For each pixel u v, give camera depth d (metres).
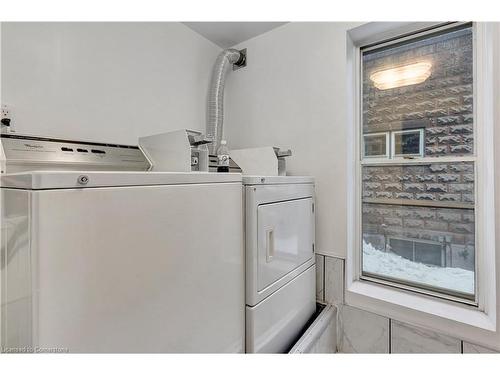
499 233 1.29
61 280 0.59
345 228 1.75
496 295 1.31
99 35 1.53
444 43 1.59
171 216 0.85
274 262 1.31
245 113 2.31
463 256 1.53
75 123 1.42
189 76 2.10
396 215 1.76
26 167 1.09
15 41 1.22
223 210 1.05
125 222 0.72
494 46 1.29
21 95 1.23
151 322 0.77
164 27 1.91
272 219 1.31
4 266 0.67
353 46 1.86
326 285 1.83
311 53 1.90
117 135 1.61
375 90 1.84
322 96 1.85
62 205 0.60
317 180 1.87
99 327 0.66
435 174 1.62
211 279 0.99
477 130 1.48
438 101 1.61
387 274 1.80
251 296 1.16
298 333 1.54
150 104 1.81
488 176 1.41
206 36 2.23
